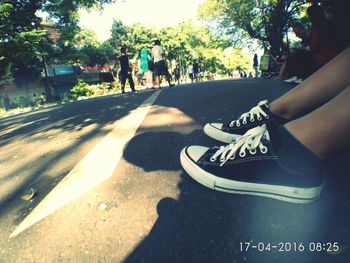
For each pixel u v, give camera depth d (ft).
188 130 6.77
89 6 67.72
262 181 3.40
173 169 4.51
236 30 101.60
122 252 2.73
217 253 2.59
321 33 11.27
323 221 2.92
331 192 3.46
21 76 93.30
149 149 5.65
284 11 70.38
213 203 3.41
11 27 59.00
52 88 107.86
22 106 82.07
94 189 4.12
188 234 2.89
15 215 3.71
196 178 3.90
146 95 19.30
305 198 3.18
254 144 3.48
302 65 17.46
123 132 7.48
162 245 2.77
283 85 17.48
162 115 9.25
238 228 2.91
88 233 3.08
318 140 2.88
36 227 3.33
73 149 6.58
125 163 5.02
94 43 120.16
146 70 32.04
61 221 3.38
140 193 3.83
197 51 164.04
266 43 66.03
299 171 3.15
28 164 6.00
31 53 64.95
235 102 10.55
